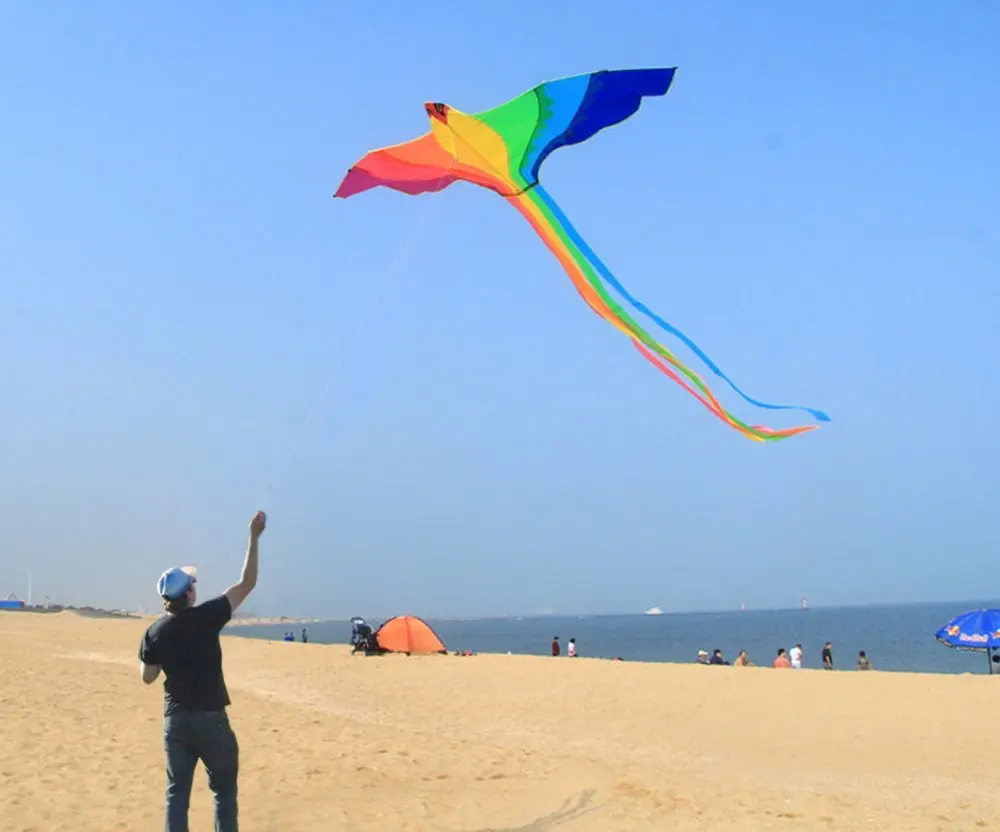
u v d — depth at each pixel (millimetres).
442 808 8078
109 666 22125
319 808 7965
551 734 14281
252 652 30672
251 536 6246
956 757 12266
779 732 14227
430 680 21359
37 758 10008
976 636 23469
